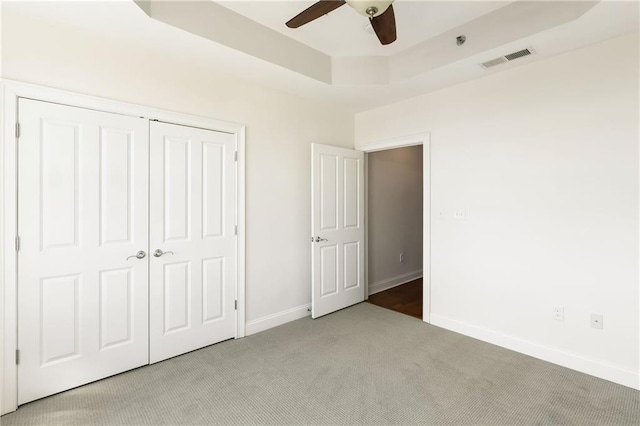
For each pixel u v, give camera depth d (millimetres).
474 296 2914
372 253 4359
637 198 2076
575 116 2318
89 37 2129
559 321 2410
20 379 1910
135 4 1809
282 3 2232
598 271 2232
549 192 2451
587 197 2273
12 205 1876
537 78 2502
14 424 1754
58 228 2029
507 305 2695
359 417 1819
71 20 1967
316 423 1774
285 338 2912
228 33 2307
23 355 1920
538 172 2504
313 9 1778
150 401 1967
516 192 2627
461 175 2986
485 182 2818
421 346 2736
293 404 1940
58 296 2037
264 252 3129
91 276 2156
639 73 2059
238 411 1875
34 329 1956
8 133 1857
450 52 2557
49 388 2006
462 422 1771
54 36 2004
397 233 4785
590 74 2250
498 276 2748
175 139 2527
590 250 2266
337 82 3021
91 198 2148
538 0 2092
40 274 1973
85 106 2115
